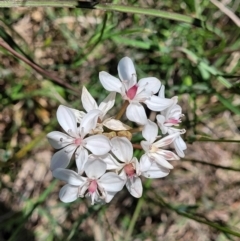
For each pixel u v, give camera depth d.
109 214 0.15
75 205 0.15
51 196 0.15
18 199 0.14
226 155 0.16
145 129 0.09
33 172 0.15
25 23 0.15
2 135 0.15
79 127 0.08
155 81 0.09
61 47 0.15
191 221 0.15
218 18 0.15
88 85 0.14
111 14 0.14
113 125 0.09
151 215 0.15
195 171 0.15
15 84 0.14
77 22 0.15
